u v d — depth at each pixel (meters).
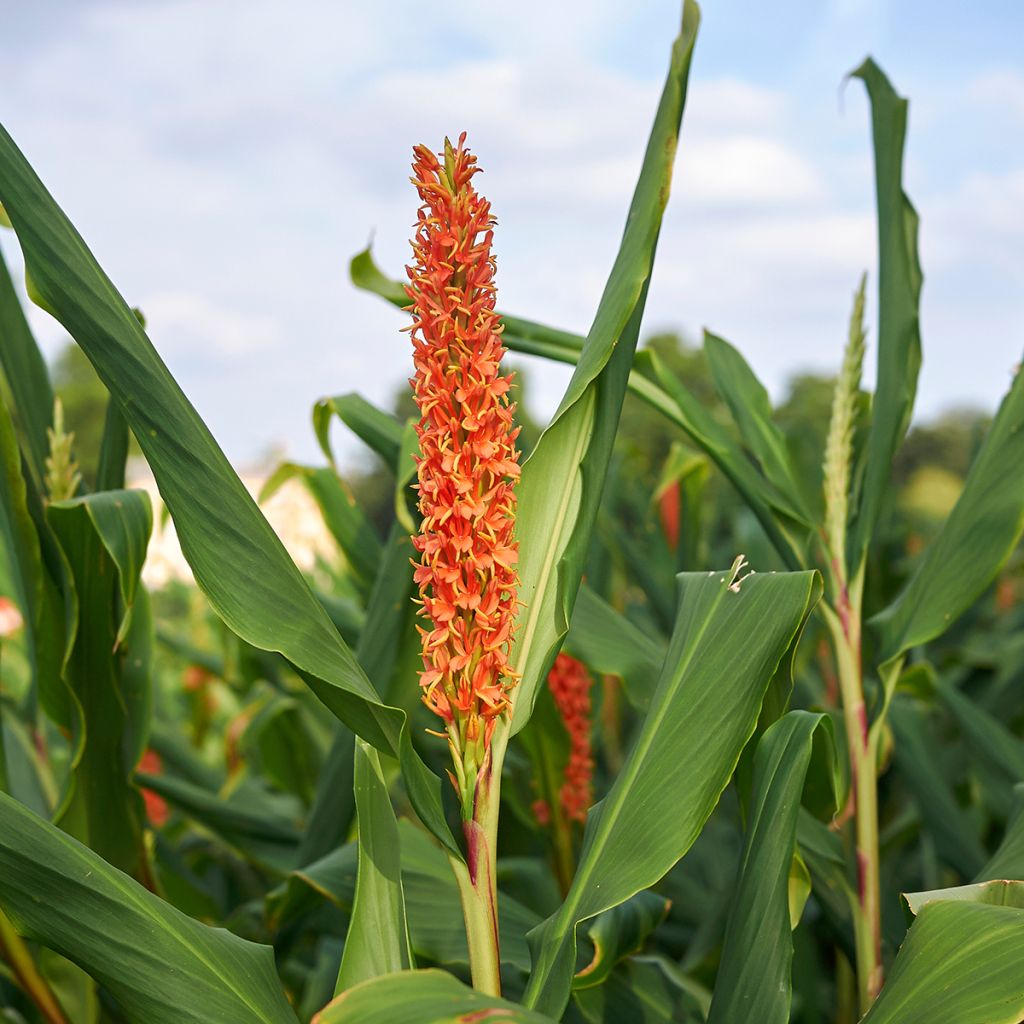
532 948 0.64
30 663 0.92
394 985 0.49
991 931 0.54
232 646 1.51
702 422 0.85
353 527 1.09
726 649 0.66
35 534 0.79
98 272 0.61
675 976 0.85
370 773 0.64
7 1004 0.93
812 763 0.70
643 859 0.62
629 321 0.65
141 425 0.60
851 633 0.81
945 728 1.27
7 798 0.59
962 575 0.78
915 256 0.83
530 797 1.06
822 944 1.11
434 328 0.58
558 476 0.66
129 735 0.84
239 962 0.61
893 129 0.83
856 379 0.83
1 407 0.75
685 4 0.66
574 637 0.86
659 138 0.66
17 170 0.61
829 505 0.83
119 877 0.60
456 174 0.58
